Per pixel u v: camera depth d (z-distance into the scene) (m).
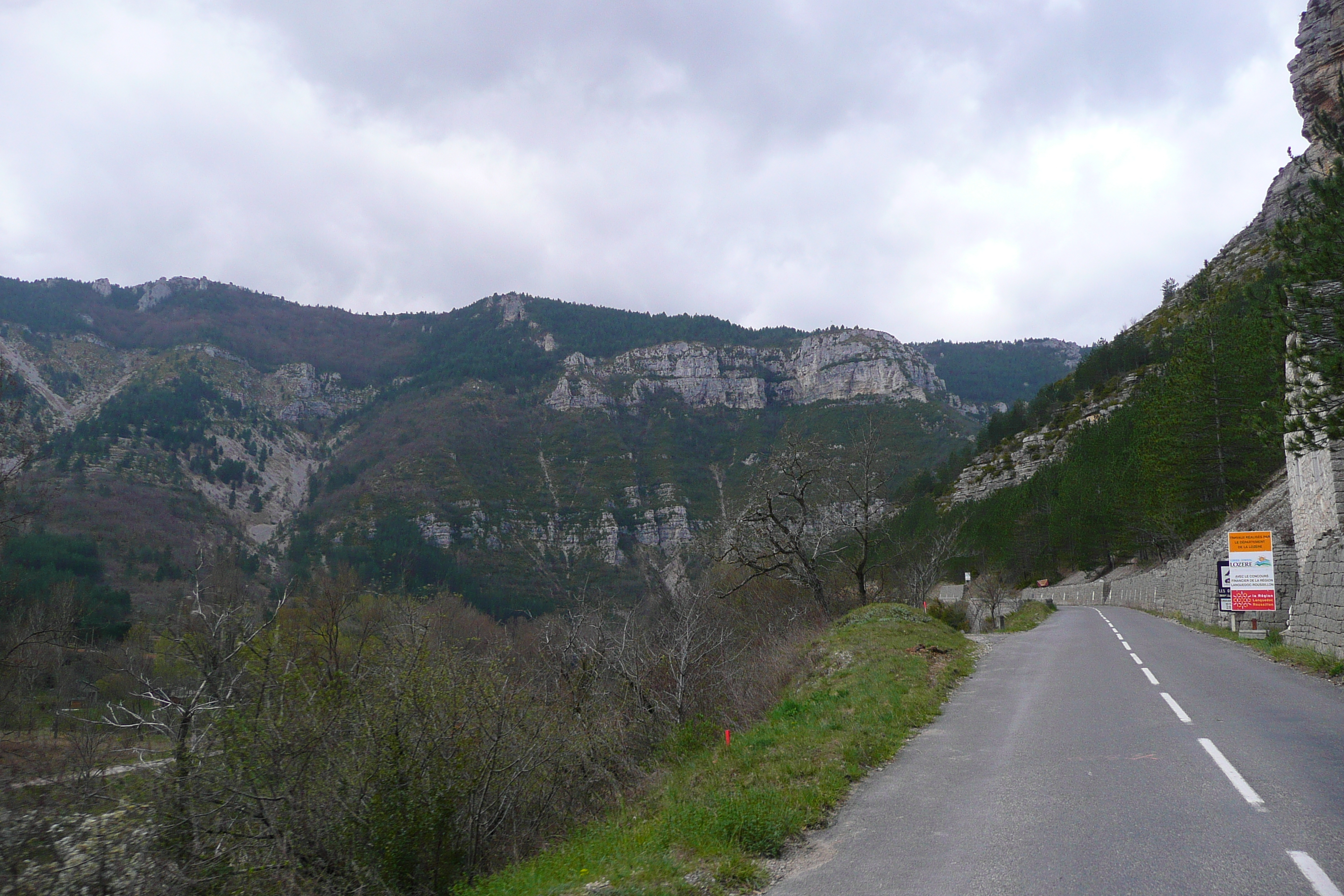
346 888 9.29
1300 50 76.56
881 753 9.57
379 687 10.80
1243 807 6.46
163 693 10.49
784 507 28.19
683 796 9.59
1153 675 15.14
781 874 6.03
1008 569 88.88
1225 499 49.09
